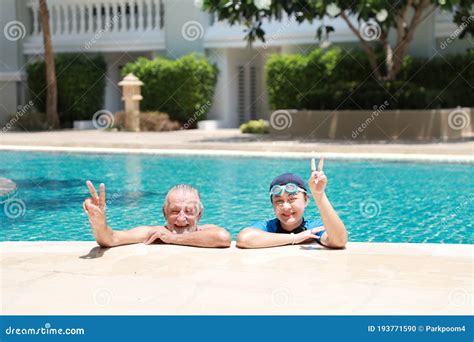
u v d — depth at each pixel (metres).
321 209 4.22
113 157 13.77
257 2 14.72
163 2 22.25
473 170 11.10
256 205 8.47
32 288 3.52
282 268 3.86
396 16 17.39
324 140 15.90
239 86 22.86
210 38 21.81
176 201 4.63
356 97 16.97
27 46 23.91
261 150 14.12
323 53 20.39
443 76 18.45
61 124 22.61
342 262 3.98
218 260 4.06
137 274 3.77
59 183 10.48
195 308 3.18
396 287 3.47
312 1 16.22
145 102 21.17
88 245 4.54
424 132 16.16
